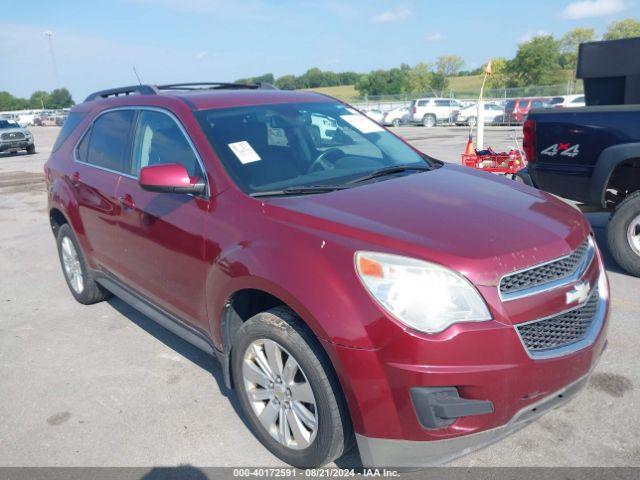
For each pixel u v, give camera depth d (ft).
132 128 13.93
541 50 181.57
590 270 9.59
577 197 17.38
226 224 10.29
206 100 12.89
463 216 9.34
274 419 9.90
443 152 54.29
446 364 7.79
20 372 13.80
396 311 7.91
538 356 8.24
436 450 8.12
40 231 29.35
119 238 13.83
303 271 8.64
